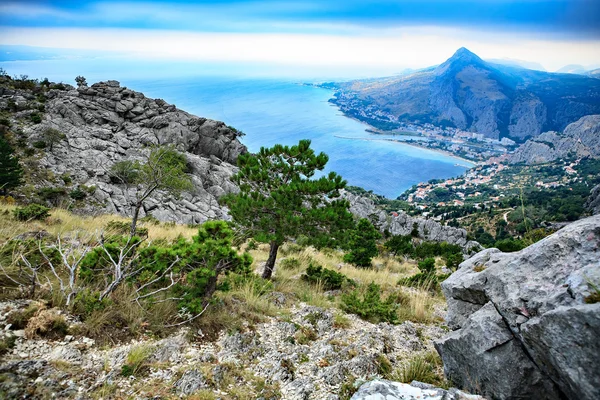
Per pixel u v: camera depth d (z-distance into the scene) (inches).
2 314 174.7
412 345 253.1
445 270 879.7
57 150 1846.7
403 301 381.4
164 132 2287.2
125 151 2017.7
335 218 389.7
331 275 414.0
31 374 144.4
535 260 163.5
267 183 438.0
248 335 221.9
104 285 231.6
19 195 1418.6
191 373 168.9
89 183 1674.5
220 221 265.6
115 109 2349.9
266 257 581.6
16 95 2223.2
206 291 241.8
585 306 118.3
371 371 202.2
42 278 223.3
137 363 167.3
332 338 246.5
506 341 155.7
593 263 139.4
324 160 430.6
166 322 214.7
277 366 193.8
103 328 189.8
